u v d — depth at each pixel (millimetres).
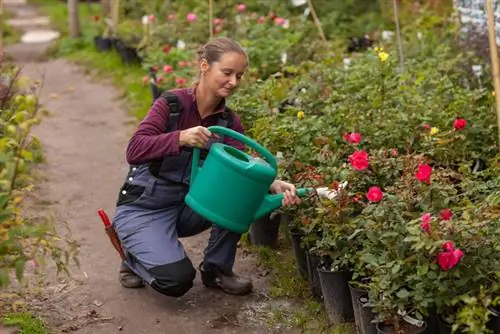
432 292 3459
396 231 3547
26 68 12797
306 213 4309
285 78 7551
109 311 4355
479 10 8242
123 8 13594
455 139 5012
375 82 5945
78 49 13938
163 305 4410
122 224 4340
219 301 4441
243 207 4012
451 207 3904
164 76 8180
